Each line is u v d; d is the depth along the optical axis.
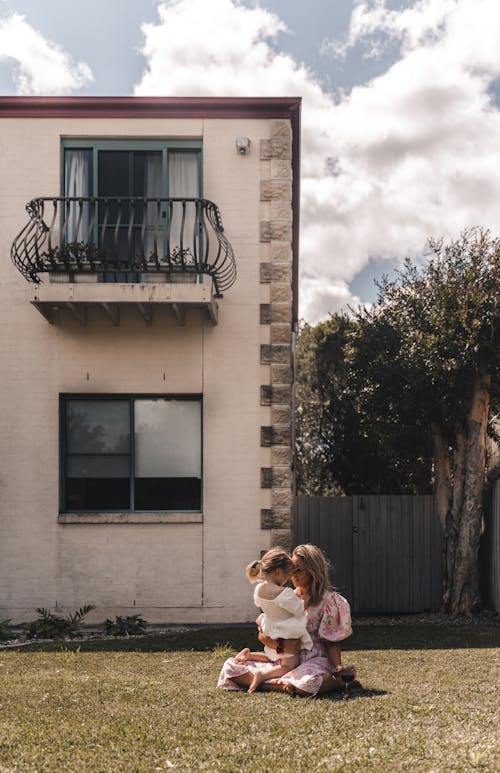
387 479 17.89
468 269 12.95
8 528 11.43
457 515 13.12
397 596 14.23
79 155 12.02
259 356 11.70
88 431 11.72
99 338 11.68
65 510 11.59
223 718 5.21
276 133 11.93
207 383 11.66
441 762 4.27
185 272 11.13
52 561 11.38
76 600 11.34
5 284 11.70
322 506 14.41
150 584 11.38
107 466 11.68
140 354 11.70
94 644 9.39
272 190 11.85
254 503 11.52
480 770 4.15
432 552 14.31
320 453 23.98
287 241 11.81
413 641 9.66
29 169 11.84
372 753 4.43
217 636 9.88
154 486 11.67
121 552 11.41
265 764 4.30
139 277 11.77
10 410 11.58
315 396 24.52
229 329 11.73
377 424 14.59
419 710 5.34
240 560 11.45
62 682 6.74
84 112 11.92
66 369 11.63
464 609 12.80
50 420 11.57
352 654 8.40
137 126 11.95
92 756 4.50
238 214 11.84
